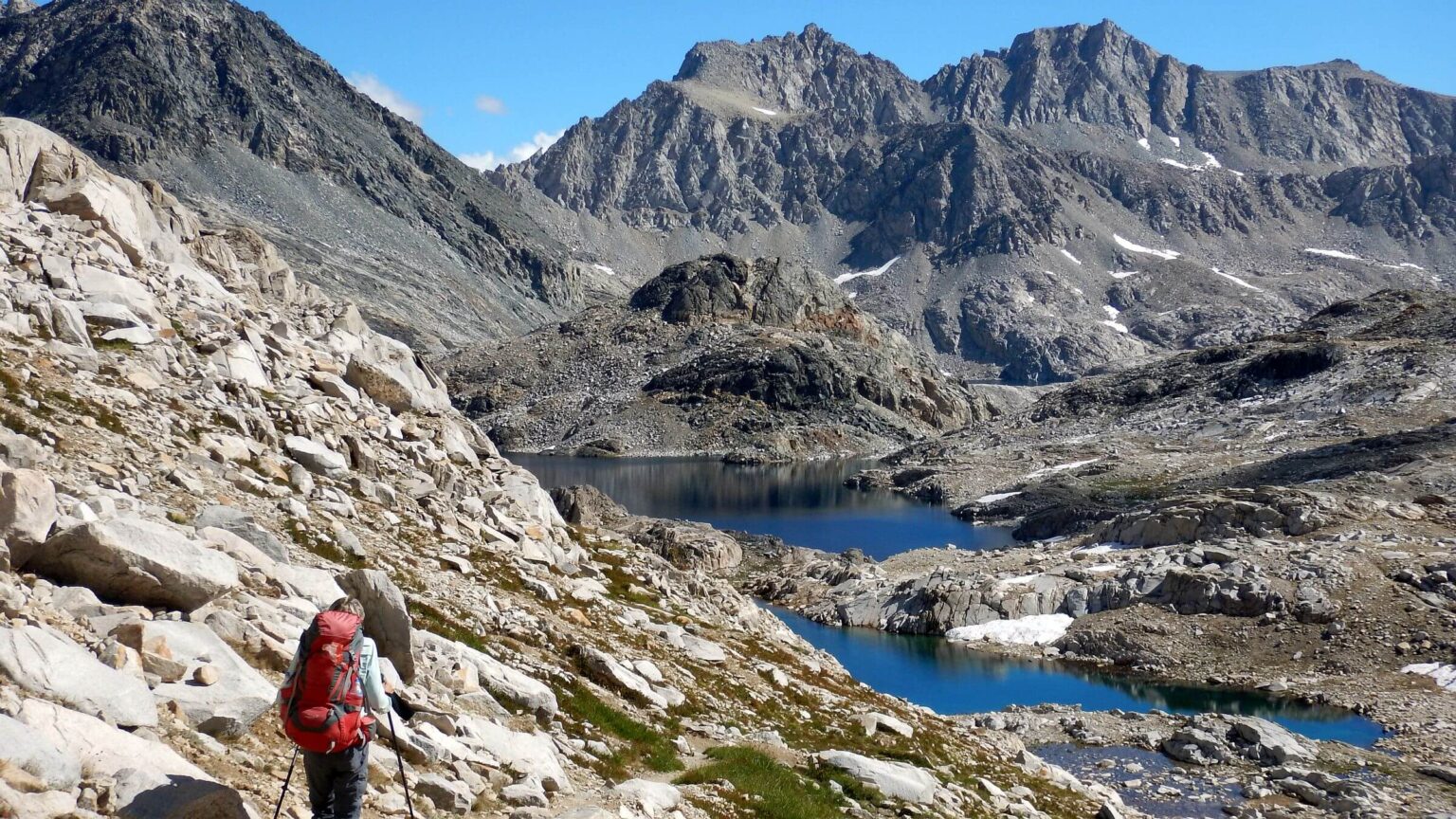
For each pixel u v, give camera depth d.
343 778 11.41
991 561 112.69
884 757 31.56
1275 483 155.25
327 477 32.62
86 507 17.97
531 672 24.55
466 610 26.89
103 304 32.31
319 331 46.28
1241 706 71.69
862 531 171.75
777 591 112.38
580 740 21.73
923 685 78.19
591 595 35.75
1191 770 54.44
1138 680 79.69
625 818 17.50
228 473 27.62
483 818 15.53
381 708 11.66
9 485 15.87
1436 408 194.00
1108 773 53.84
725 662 35.66
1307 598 84.88
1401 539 95.75
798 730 31.23
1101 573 97.19
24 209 36.22
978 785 33.25
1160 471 189.88
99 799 10.88
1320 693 72.94
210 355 35.12
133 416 27.52
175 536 17.58
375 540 29.31
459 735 17.86
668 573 48.41
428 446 39.94
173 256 43.75
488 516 37.97
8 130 38.41
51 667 12.54
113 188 40.53
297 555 24.33
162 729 13.20
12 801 9.70
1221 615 87.25
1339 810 47.78
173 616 16.20
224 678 14.84
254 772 13.66
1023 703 73.31
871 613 99.38
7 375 25.34
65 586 15.93
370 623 18.75
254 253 53.62
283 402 35.31
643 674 28.77
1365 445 166.25
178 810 11.16
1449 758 58.16
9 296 29.52
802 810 22.19
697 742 26.02
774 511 197.12
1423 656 76.25
